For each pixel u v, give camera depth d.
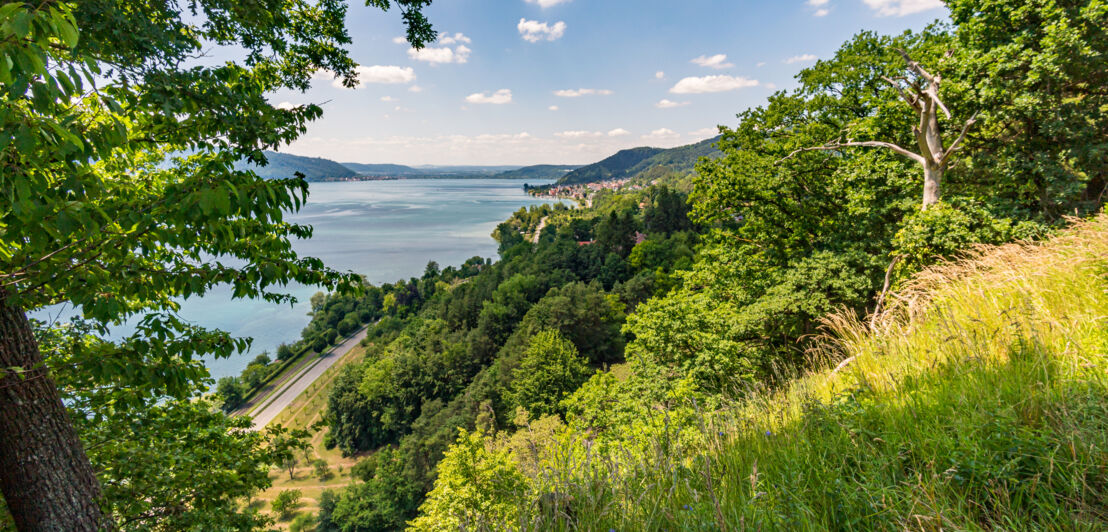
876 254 15.31
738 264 20.19
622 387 17.50
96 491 4.22
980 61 12.09
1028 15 11.95
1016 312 3.71
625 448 3.04
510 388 53.09
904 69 15.70
